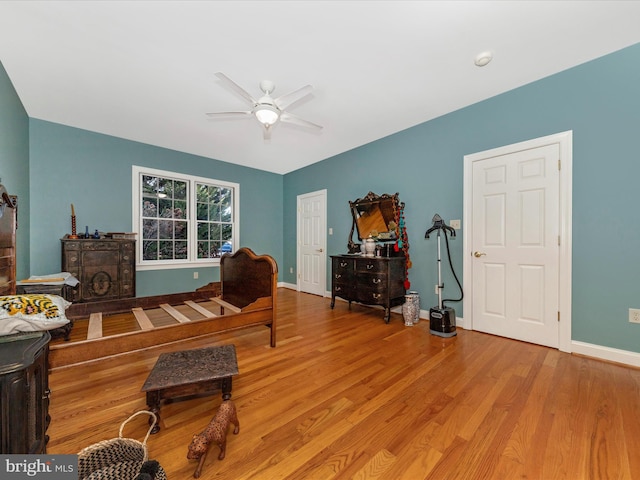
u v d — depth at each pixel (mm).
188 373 1499
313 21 1774
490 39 1961
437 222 3025
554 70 2352
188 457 1078
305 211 5297
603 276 2188
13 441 851
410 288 3482
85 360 1600
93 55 2107
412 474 1108
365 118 3232
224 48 2031
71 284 2641
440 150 3201
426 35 1910
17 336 1019
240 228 5227
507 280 2689
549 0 1632
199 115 3133
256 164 5188
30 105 2932
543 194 2475
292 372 1979
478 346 2471
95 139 3668
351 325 3107
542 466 1147
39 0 1590
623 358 2098
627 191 2086
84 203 3611
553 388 1751
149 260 4211
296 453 1220
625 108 2088
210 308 3670
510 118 2656
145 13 1701
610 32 1904
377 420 1444
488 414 1492
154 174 4180
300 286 5391
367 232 4055
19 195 2822
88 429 1354
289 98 2625
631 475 1099
